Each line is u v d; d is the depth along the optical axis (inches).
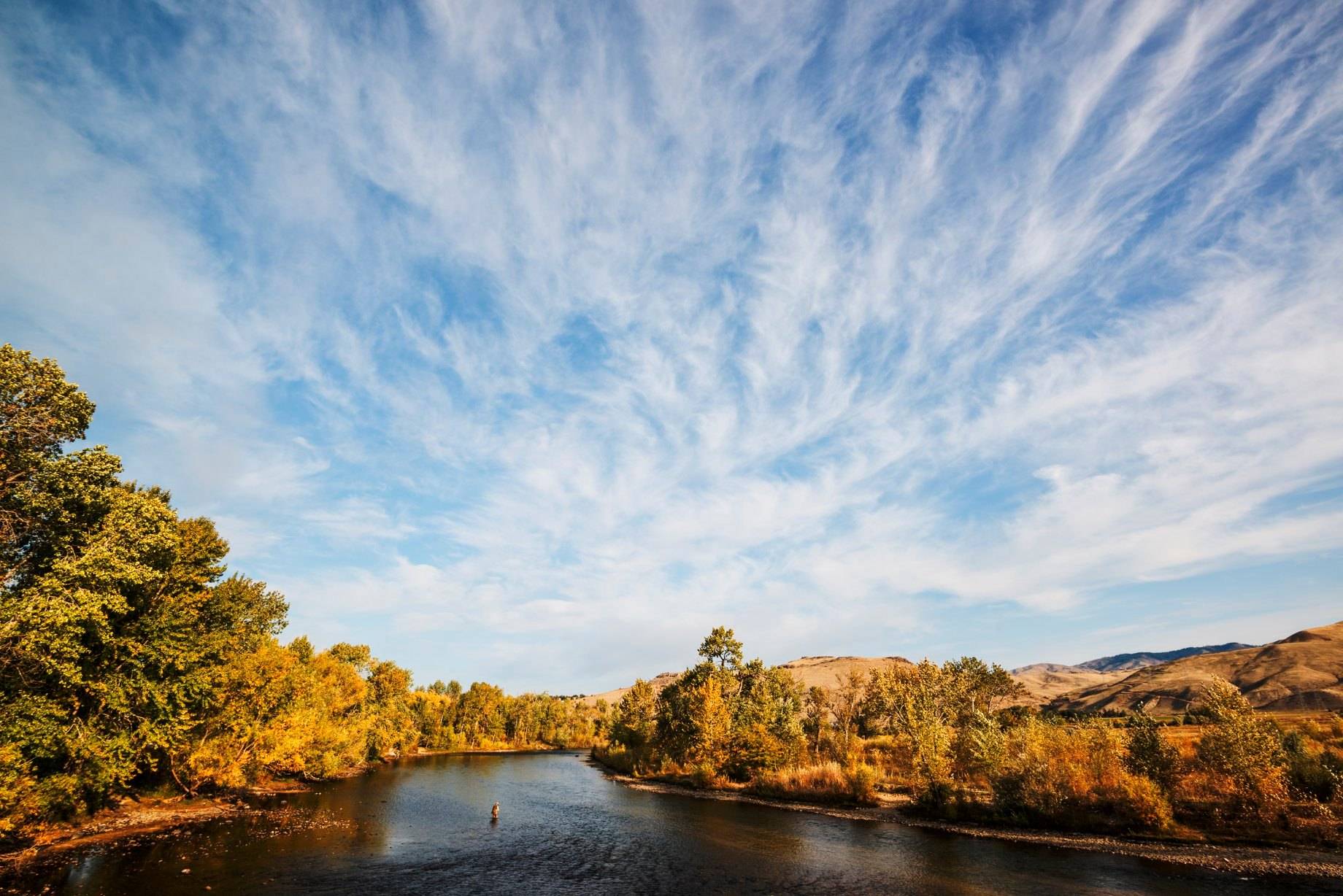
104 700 1321.4
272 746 2027.6
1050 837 1390.3
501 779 2856.8
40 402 1151.0
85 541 1206.3
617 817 1786.4
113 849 1191.6
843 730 2992.1
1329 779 1362.0
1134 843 1294.3
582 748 5423.2
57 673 1200.2
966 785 1856.5
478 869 1178.0
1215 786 1389.0
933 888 1035.3
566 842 1437.0
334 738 2472.9
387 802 2023.9
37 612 1059.9
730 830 1582.2
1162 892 961.5
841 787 2021.4
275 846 1289.4
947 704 3164.4
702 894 1027.9
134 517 1261.1
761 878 1120.8
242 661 1929.1
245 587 2310.5
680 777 2741.1
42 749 1175.6
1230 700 1421.0
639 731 3474.4
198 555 1784.0
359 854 1259.8
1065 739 1664.6
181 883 990.4
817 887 1056.8
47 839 1224.2
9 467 1117.1
